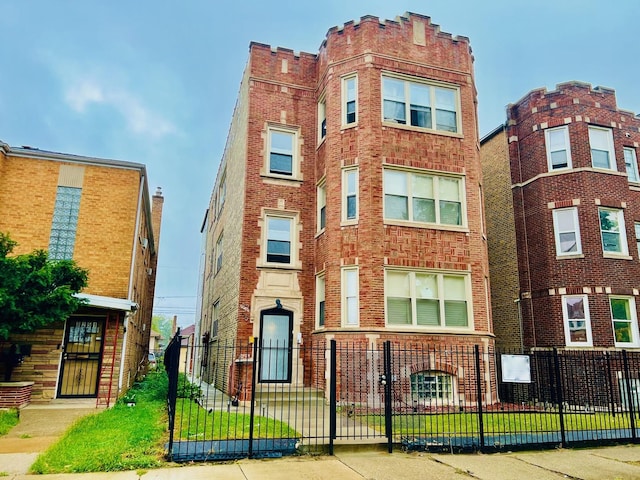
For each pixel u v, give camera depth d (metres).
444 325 14.73
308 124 17.83
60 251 14.74
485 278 15.70
